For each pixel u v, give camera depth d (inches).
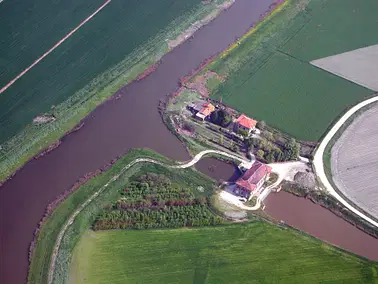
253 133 5487.2
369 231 4601.4
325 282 4185.5
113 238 4453.7
